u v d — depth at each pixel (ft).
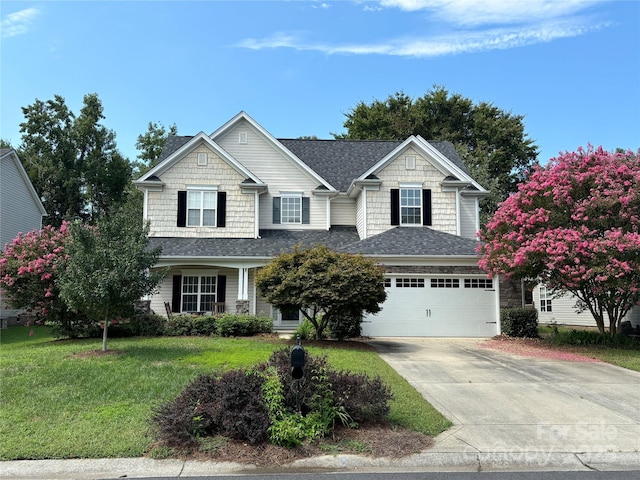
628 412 24.58
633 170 47.24
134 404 24.56
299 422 19.72
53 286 47.96
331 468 17.85
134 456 18.51
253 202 66.33
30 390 26.86
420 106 134.00
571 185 47.39
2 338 61.82
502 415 23.88
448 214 67.77
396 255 56.39
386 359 39.50
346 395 21.03
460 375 33.45
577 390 29.32
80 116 128.36
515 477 17.01
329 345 45.73
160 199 65.16
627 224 46.01
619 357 41.06
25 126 121.70
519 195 51.13
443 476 17.08
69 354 37.83
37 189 122.83
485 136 132.16
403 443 19.48
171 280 63.57
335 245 64.64
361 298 44.09
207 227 65.21
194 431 19.58
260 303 64.80
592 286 45.60
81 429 20.92
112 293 38.50
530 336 55.62
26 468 17.49
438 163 68.23
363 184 66.85
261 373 20.95
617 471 17.65
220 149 65.57
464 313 57.06
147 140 132.36
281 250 61.52
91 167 126.31
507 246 48.83
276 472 17.42
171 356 36.68
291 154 70.03
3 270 48.39
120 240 40.06
